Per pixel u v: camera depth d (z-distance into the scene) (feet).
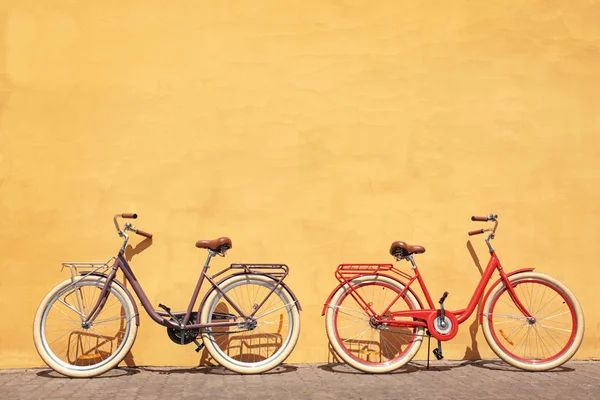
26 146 17.83
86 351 17.39
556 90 19.15
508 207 18.79
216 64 18.40
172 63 18.29
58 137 17.89
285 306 17.31
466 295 18.53
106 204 17.88
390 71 18.76
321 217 18.33
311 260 18.22
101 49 18.17
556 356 17.51
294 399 13.91
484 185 18.78
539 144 18.98
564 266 18.78
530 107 19.04
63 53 18.07
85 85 18.07
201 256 18.02
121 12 18.29
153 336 17.74
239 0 18.58
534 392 14.65
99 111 18.04
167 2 18.42
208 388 14.98
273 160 18.34
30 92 17.93
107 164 17.97
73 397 14.03
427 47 18.90
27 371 16.98
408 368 17.46
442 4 19.02
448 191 18.69
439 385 15.37
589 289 18.76
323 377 16.31
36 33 18.06
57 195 17.79
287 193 18.30
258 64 18.49
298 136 18.43
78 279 16.83
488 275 17.83
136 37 18.28
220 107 18.33
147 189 18.01
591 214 18.95
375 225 18.43
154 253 17.90
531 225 18.81
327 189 18.39
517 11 19.19
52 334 17.28
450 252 18.57
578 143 19.08
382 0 18.90
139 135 18.08
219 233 18.08
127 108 18.11
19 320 17.46
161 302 17.83
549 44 19.20
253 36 18.54
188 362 17.75
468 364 17.99
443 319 17.06
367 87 18.70
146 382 15.64
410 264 18.47
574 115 19.15
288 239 18.21
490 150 18.86
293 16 18.67
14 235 17.62
